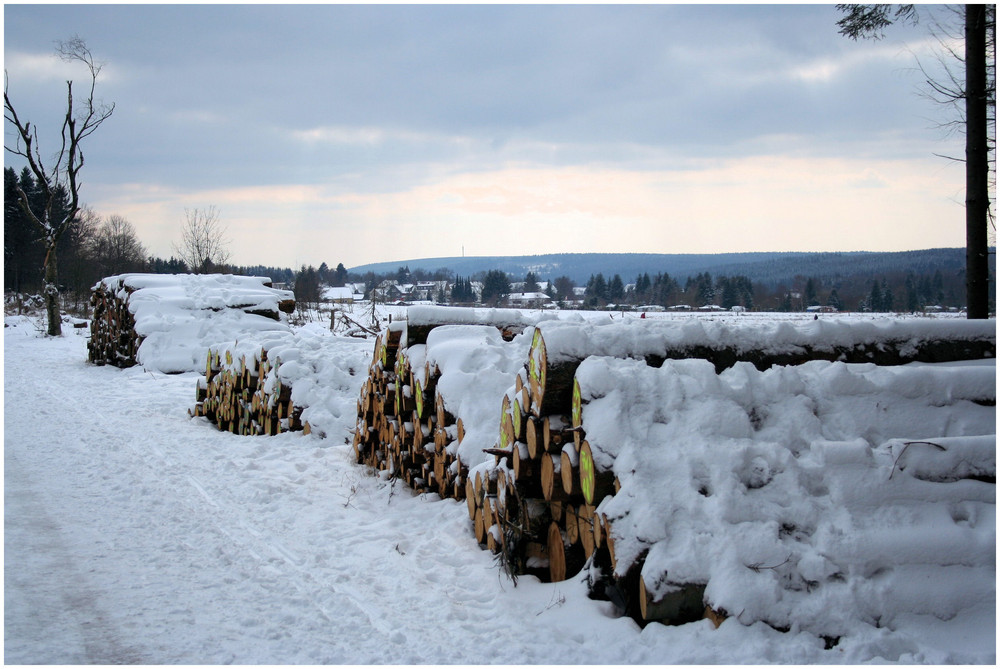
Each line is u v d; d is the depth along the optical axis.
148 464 8.97
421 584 5.08
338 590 5.02
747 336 5.13
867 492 3.99
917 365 5.14
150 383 16.73
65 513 6.88
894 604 3.62
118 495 7.59
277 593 4.98
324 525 6.56
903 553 3.76
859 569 3.71
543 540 5.11
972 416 4.53
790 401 4.51
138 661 3.94
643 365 4.68
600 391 4.43
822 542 3.79
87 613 4.60
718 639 3.54
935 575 3.72
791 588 3.71
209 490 7.82
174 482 8.12
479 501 5.78
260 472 8.52
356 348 11.81
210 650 4.09
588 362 4.57
